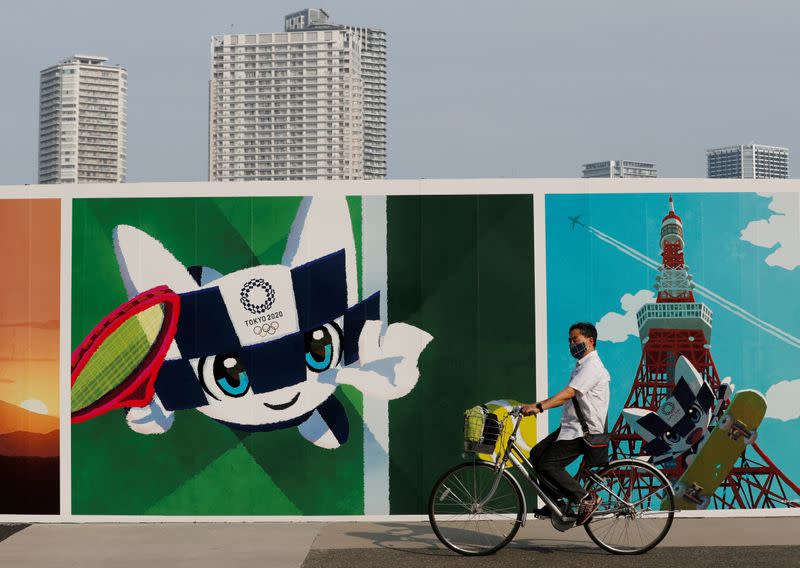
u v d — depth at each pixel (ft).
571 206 25.34
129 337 25.20
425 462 25.02
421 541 22.39
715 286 25.31
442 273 25.20
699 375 25.16
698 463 25.03
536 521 24.77
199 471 25.09
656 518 21.15
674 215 25.38
